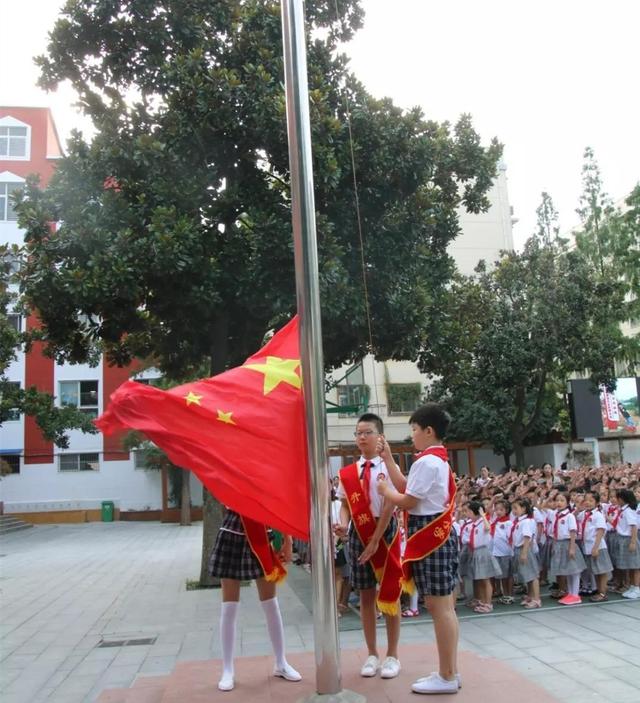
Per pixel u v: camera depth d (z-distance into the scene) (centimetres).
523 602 852
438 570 437
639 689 512
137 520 2956
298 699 430
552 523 892
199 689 464
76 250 920
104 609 939
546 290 1942
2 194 2914
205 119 920
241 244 963
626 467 1578
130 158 943
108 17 977
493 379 1970
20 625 846
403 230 1008
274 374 481
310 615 862
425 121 1039
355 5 1036
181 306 979
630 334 3203
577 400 2222
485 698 425
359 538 495
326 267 873
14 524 2628
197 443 438
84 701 550
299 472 446
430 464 442
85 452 2973
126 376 2981
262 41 968
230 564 477
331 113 948
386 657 485
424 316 1002
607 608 821
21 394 2139
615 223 2639
